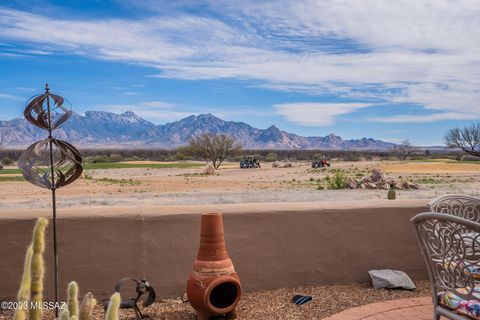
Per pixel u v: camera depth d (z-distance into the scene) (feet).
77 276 17.35
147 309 16.96
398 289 18.48
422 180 116.26
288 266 18.85
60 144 15.29
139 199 73.72
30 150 14.84
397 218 19.75
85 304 8.00
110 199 73.46
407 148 361.30
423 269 19.95
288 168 199.41
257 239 18.60
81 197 77.05
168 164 259.39
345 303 17.11
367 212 19.52
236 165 259.19
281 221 18.79
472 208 17.53
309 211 19.04
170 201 70.38
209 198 75.25
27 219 17.12
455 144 258.16
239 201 70.38
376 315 15.60
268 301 17.52
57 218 17.28
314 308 16.69
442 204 17.58
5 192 86.89
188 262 18.16
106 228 17.57
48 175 15.46
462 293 11.47
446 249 11.70
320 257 19.12
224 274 15.51
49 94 14.96
